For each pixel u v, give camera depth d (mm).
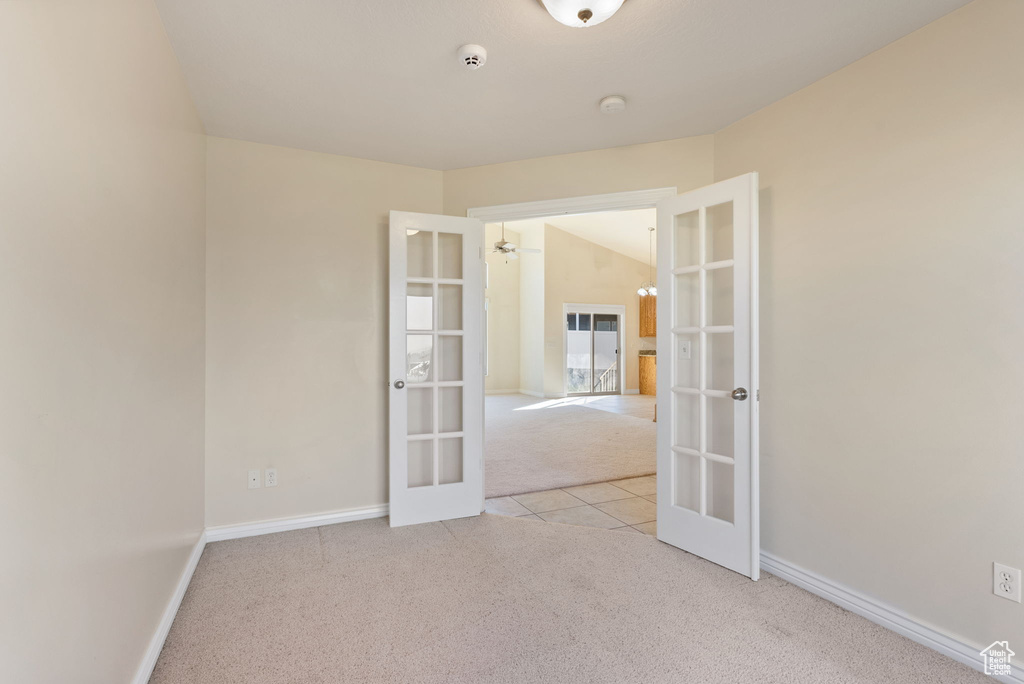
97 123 1320
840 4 1823
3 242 894
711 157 2979
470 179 3521
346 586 2412
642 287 10672
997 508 1764
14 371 934
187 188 2428
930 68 1940
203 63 2215
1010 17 1722
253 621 2107
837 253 2277
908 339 2010
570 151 3254
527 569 2602
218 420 2965
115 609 1455
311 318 3189
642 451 5414
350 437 3289
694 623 2104
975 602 1816
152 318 1839
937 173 1921
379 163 3396
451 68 2260
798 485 2447
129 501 1577
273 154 3105
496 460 5008
